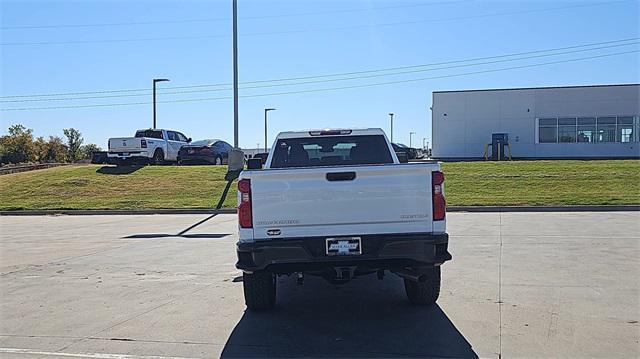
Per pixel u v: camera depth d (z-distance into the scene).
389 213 6.71
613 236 13.75
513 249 12.02
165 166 32.88
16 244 14.77
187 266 10.98
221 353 6.04
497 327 6.66
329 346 6.19
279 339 6.47
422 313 7.36
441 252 6.70
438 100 50.47
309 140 9.13
